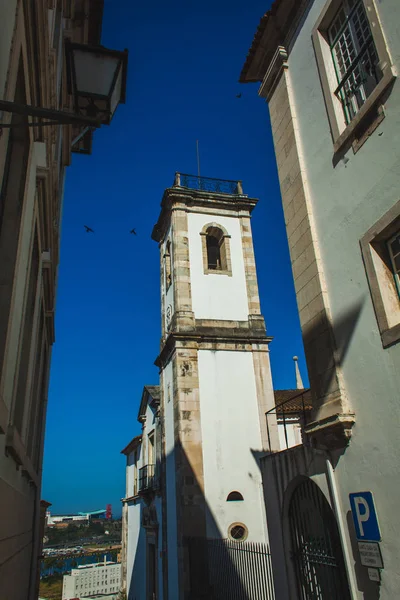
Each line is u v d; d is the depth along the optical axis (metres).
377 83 6.87
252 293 19.80
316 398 7.35
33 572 9.64
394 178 6.18
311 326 7.63
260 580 10.87
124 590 29.80
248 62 10.69
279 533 8.59
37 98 5.36
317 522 7.53
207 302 19.19
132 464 30.77
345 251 7.08
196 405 16.97
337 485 6.71
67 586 55.06
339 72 7.98
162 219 22.73
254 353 18.41
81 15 10.62
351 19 7.66
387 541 5.62
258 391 17.80
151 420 23.80
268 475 9.20
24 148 4.70
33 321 6.57
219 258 21.75
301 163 8.45
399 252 6.33
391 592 5.48
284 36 9.64
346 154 7.25
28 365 6.22
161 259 22.92
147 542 21.47
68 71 4.32
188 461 16.02
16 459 5.00
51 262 8.41
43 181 5.84
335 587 6.81
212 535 15.16
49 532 135.00
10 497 4.87
